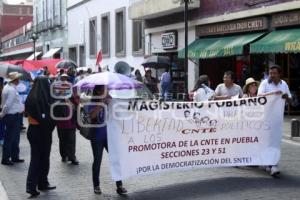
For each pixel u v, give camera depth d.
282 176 9.45
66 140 11.18
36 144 8.43
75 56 45.12
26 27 67.06
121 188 8.45
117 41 34.75
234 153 9.28
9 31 99.19
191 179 9.38
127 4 32.59
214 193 8.26
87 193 8.56
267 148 9.47
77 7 43.28
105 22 37.28
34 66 23.44
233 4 21.42
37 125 8.36
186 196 8.14
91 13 39.62
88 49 40.72
